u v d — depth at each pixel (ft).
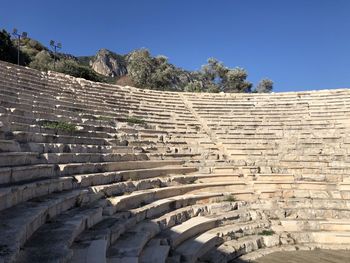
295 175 58.90
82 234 25.45
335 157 63.67
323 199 52.75
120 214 32.83
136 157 52.24
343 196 53.98
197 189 51.08
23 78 59.93
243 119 80.94
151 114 76.95
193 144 67.87
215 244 38.93
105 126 58.59
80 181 35.04
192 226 38.50
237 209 49.37
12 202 24.67
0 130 33.22
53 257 18.31
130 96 83.15
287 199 52.85
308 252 41.88
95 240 23.98
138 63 172.04
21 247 19.47
